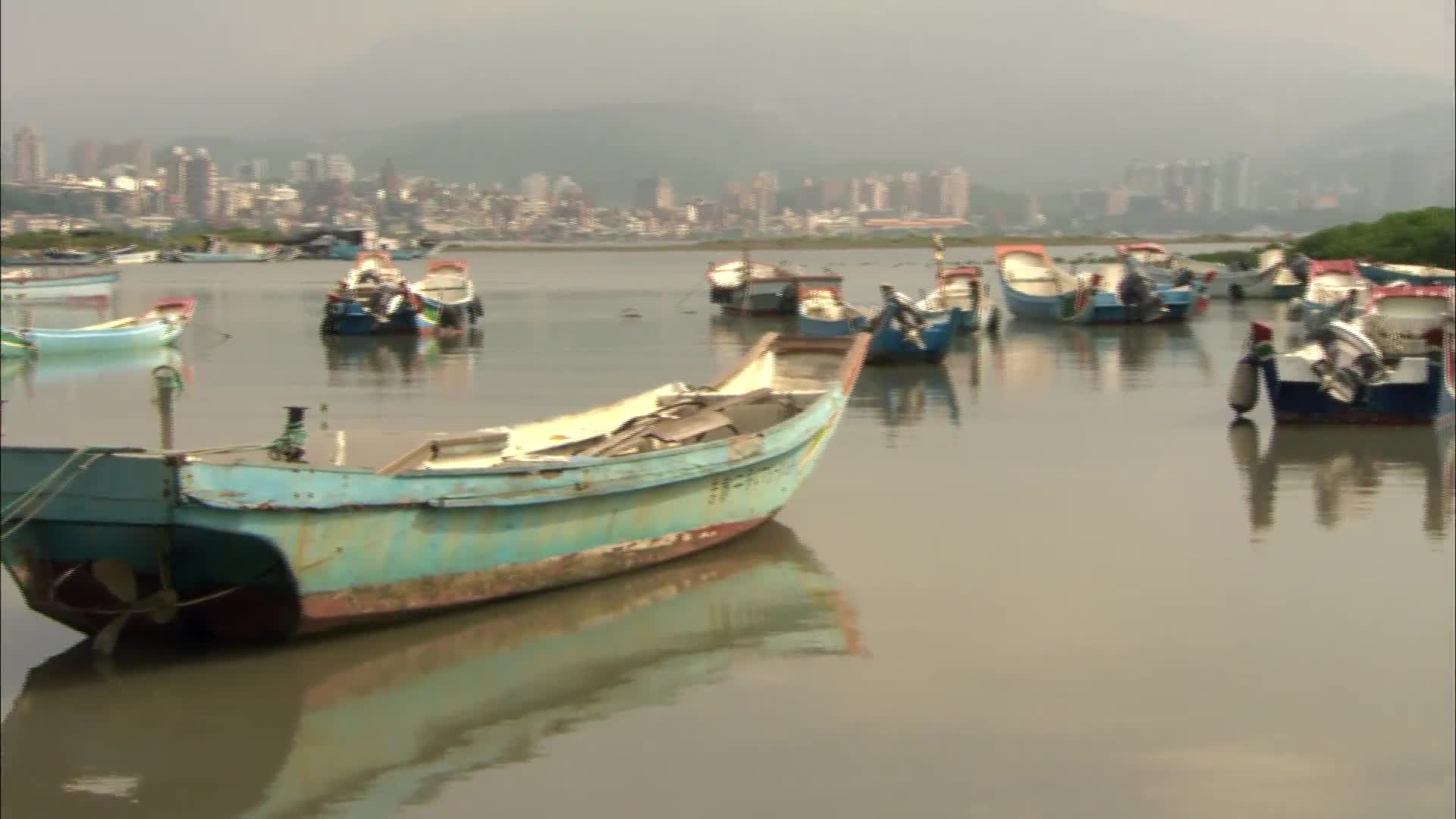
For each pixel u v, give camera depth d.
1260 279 56.38
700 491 15.01
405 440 14.57
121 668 12.34
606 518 14.06
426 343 42.38
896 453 21.98
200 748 11.23
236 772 10.91
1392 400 23.97
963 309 40.03
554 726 11.62
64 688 11.99
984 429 24.39
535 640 13.49
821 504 18.31
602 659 12.91
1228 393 26.67
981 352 37.41
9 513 11.08
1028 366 34.22
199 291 76.38
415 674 12.63
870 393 29.39
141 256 122.38
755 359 19.11
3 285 65.19
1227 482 19.77
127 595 11.75
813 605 14.24
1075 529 17.09
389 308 43.72
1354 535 16.83
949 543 16.44
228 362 37.28
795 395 17.69
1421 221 65.25
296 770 10.88
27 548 11.46
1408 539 16.59
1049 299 46.06
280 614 12.11
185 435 25.28
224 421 26.94
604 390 30.81
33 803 10.48
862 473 20.34
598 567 14.23
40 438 25.08
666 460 14.33
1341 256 64.12
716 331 46.00
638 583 14.77
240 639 12.49
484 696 12.15
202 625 12.49
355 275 48.88
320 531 11.77
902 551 16.09
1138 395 28.67
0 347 37.22
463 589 13.08
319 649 12.58
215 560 11.75
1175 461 21.31
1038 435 23.70
